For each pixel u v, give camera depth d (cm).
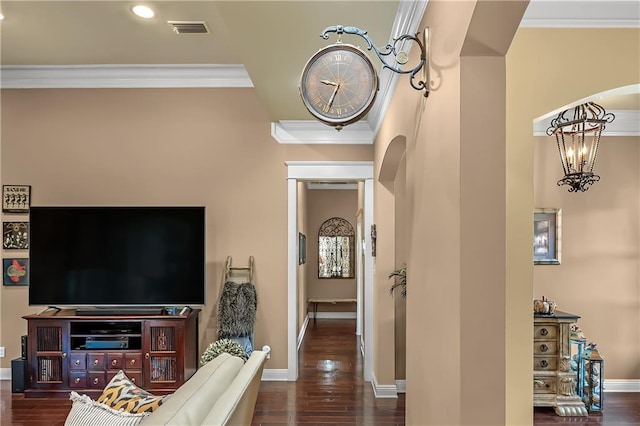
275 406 393
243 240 479
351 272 894
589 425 369
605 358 458
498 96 147
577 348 409
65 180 472
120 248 437
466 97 147
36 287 432
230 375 193
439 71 171
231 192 479
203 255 439
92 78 470
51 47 410
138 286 436
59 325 414
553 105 225
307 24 258
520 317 222
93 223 438
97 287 435
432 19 183
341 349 609
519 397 221
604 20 224
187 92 479
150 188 475
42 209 435
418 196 207
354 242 897
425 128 193
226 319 442
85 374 413
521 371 221
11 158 471
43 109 472
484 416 143
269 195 481
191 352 443
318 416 371
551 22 225
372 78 195
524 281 223
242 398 168
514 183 224
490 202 146
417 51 213
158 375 415
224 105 480
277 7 238
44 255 434
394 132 304
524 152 224
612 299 461
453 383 152
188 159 477
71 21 357
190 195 477
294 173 481
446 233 161
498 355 144
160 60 446
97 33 380
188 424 138
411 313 222
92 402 167
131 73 468
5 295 468
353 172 483
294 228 480
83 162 473
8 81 468
